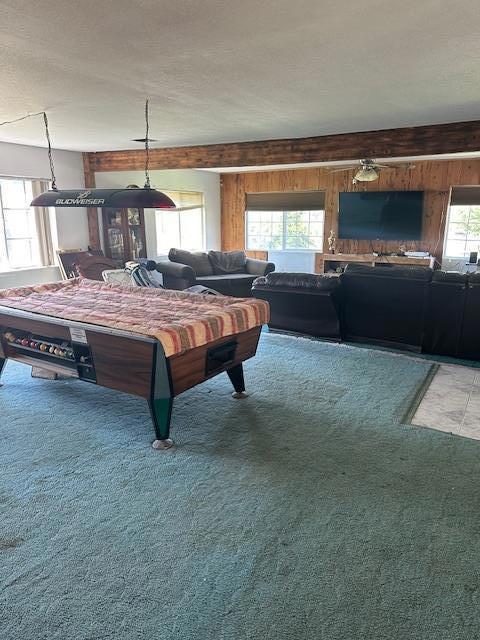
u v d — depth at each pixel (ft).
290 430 9.55
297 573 5.78
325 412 10.39
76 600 5.39
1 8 6.08
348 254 28.55
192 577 5.73
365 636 4.91
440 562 5.95
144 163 21.01
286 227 30.96
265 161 18.31
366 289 15.10
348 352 14.78
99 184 22.99
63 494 7.39
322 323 16.02
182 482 7.73
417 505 7.11
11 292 11.83
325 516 6.87
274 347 15.28
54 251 21.31
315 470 8.08
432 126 14.87
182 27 6.72
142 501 7.23
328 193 28.78
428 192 26.12
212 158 19.42
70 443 9.02
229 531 6.56
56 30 6.85
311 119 13.83
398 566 5.88
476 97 11.09
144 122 14.23
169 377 8.36
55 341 10.96
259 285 16.47
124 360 8.74
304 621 5.10
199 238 30.76
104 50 7.74
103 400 11.10
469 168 24.93
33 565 5.92
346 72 9.00
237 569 5.85
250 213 31.91
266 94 10.83
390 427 9.66
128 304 10.69
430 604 5.31
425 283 13.99
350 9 6.09
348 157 16.60
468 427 9.69
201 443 9.03
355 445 8.93
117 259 23.89
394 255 26.68
